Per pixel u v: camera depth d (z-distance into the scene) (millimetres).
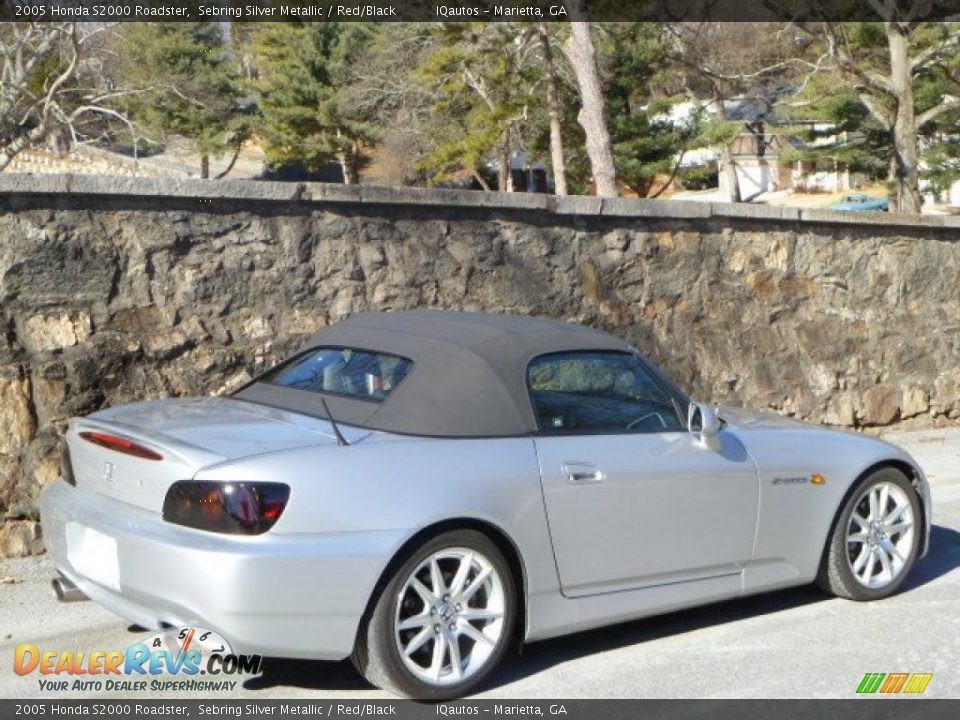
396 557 4324
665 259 10195
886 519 6141
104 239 7238
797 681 4895
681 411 5422
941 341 12289
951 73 23766
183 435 4453
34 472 6773
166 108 36062
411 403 4750
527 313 9266
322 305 8188
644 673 4957
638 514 5023
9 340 6832
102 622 5512
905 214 11898
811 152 33000
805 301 11234
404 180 45125
